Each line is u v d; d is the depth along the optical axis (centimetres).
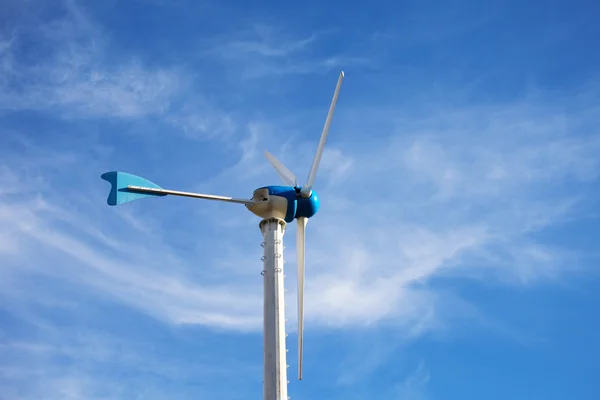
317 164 2862
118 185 2700
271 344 2467
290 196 2809
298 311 2861
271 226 2747
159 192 2730
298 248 2878
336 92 2945
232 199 2788
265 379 2416
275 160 3014
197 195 2753
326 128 2912
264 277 2636
